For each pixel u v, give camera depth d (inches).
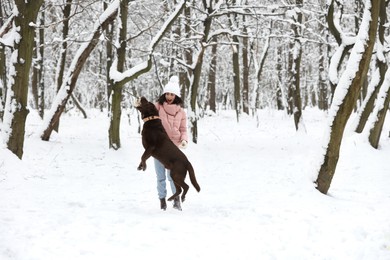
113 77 515.5
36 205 248.5
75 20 733.9
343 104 312.3
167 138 252.4
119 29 522.6
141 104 254.4
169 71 842.2
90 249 174.4
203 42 634.8
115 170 419.5
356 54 308.0
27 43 358.9
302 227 226.5
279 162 498.9
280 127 880.3
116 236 194.1
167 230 210.1
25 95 365.1
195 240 196.4
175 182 249.6
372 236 208.5
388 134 602.9
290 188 322.7
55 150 481.1
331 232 218.2
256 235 209.8
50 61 1040.8
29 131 599.5
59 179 349.7
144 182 368.5
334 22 485.4
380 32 530.9
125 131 721.6
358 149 492.4
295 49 722.8
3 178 309.6
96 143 554.6
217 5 629.9
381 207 278.5
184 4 525.7
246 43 1123.9
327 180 321.1
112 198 293.0
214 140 684.1
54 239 183.6
